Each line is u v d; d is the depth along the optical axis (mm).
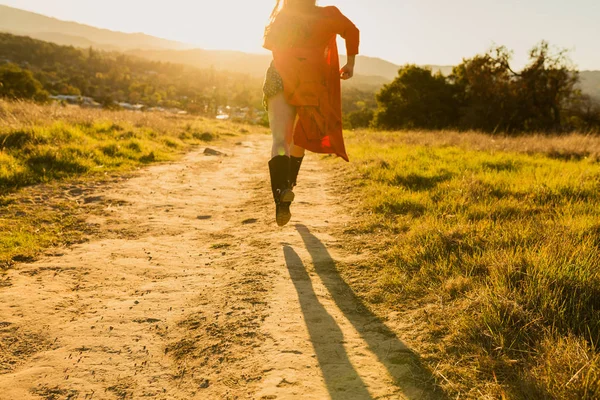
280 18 2738
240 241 4238
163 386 2021
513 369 1944
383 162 7914
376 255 3645
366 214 4984
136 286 3180
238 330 2500
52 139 8430
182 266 3605
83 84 198125
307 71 2725
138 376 2096
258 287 3094
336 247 3949
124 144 9828
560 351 1950
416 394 1873
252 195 6520
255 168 9320
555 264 2729
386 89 40500
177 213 5328
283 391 1925
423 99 37969
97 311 2764
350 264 3510
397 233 4168
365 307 2775
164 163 9164
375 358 2176
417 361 2125
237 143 15961
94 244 4090
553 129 28328
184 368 2166
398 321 2549
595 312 2303
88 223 4691
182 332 2520
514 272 2736
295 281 3201
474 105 34031
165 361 2234
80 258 3695
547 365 1877
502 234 3617
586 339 2109
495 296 2469
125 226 4699
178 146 12367
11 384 2004
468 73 32219
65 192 5840
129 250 3965
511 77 31125
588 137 13297
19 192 5578
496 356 2057
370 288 3033
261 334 2443
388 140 14047
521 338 2158
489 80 31344
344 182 7086
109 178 6988
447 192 5465
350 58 2924
